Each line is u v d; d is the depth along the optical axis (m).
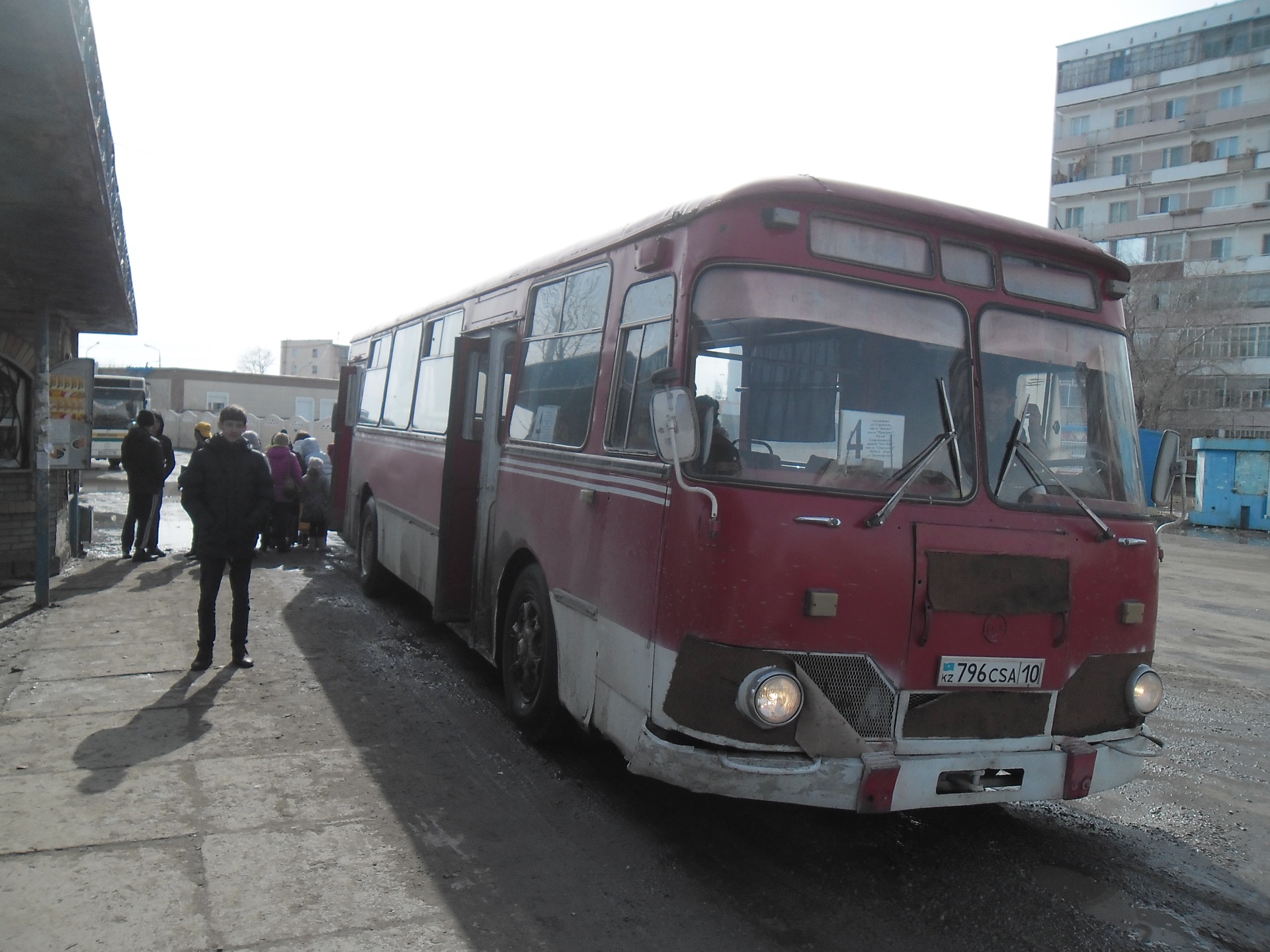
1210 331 42.97
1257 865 4.65
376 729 5.88
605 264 5.30
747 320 4.05
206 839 4.21
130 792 4.68
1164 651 9.95
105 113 5.39
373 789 4.92
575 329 5.61
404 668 7.34
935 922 3.89
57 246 7.29
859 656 3.90
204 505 6.84
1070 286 4.72
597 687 4.71
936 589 4.00
